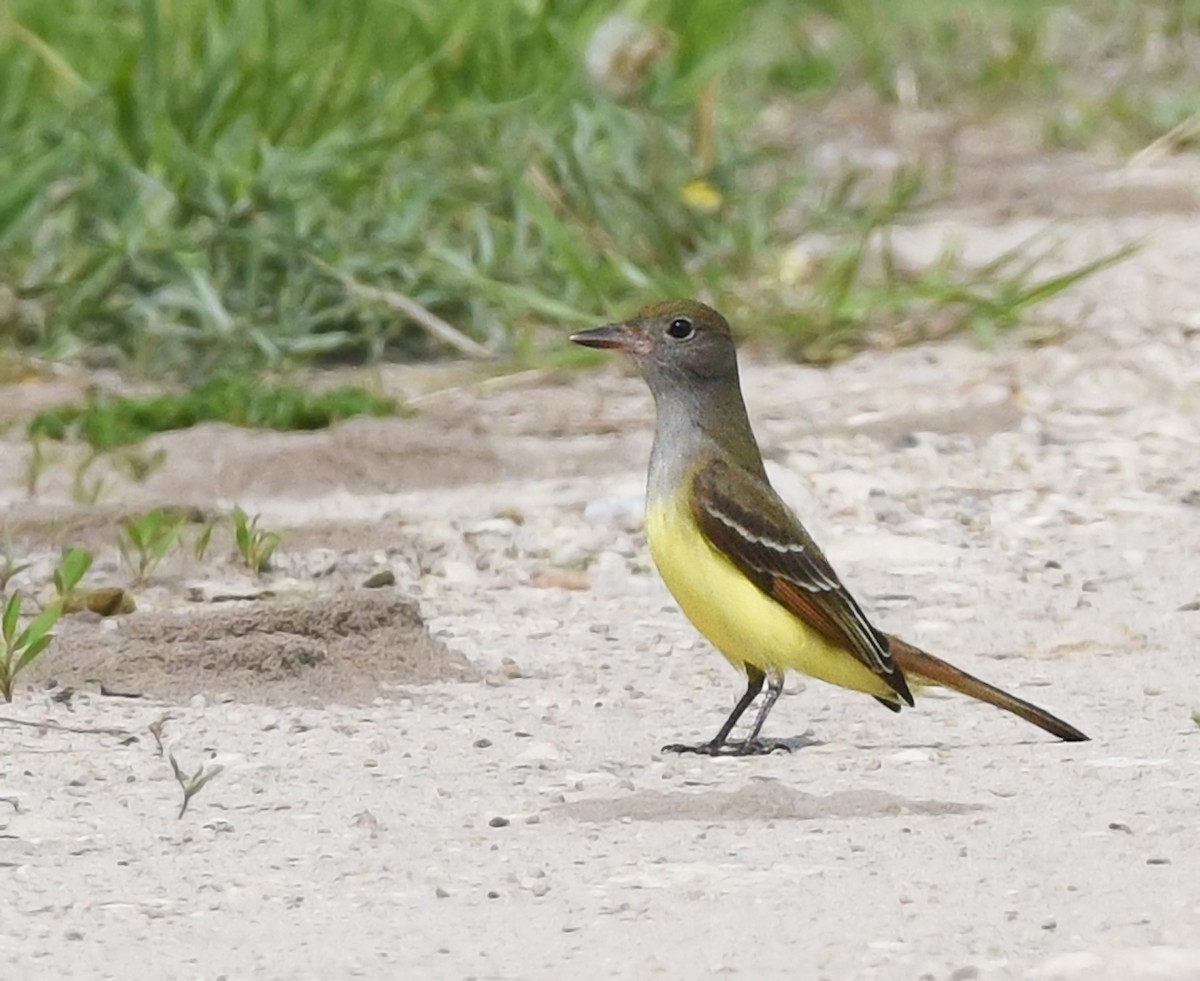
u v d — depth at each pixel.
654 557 10.47
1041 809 9.19
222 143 19.25
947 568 13.40
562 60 21.36
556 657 11.78
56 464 15.47
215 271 18.31
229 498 14.91
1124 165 25.81
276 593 12.72
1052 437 16.08
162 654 11.23
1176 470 15.40
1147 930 7.73
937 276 19.19
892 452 15.73
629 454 15.73
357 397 16.53
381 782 9.74
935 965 7.46
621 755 10.18
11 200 18.53
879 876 8.38
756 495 10.23
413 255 18.62
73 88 20.33
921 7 30.92
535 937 7.86
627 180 19.91
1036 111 28.22
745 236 19.81
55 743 10.27
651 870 8.52
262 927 8.02
